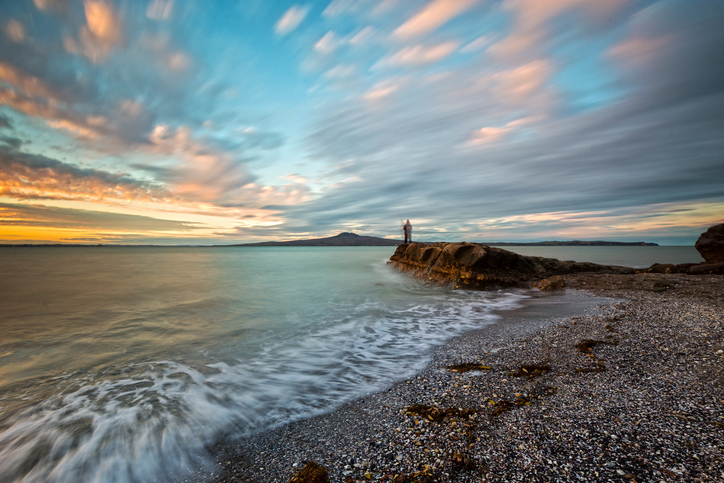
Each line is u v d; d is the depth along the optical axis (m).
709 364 5.79
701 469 3.18
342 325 11.20
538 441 3.90
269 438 4.54
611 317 9.91
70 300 16.53
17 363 7.85
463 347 8.23
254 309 14.22
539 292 16.77
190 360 7.95
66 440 4.63
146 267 38.72
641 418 4.24
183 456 4.24
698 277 17.86
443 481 3.33
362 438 4.34
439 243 26.09
